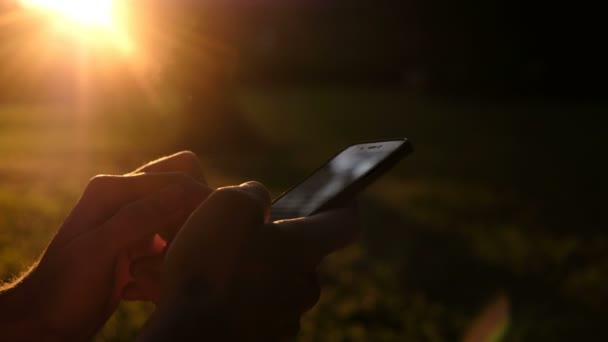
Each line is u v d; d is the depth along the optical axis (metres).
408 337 4.29
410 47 32.84
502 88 28.75
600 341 4.59
